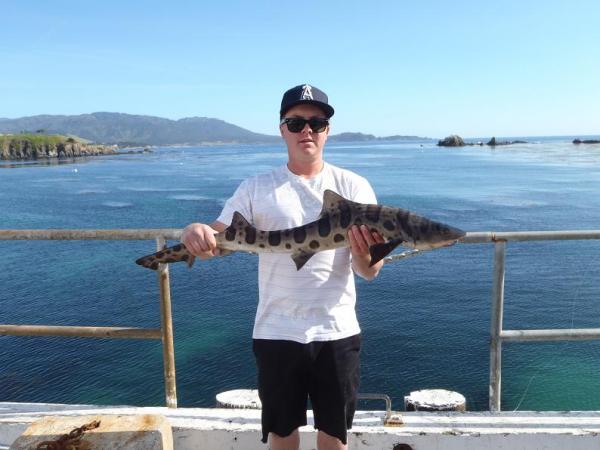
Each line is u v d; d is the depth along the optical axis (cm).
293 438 341
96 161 16400
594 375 1257
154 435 344
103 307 1944
